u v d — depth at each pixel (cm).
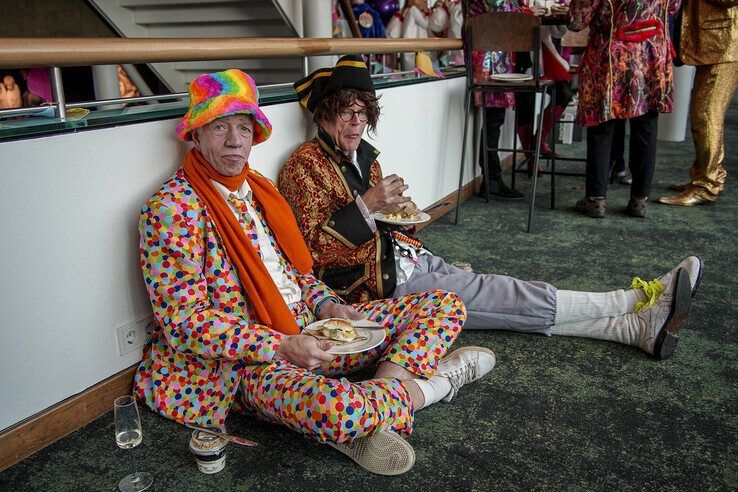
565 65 446
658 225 397
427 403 190
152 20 519
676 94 665
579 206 427
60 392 177
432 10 523
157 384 187
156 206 170
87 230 175
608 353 235
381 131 324
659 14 364
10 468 166
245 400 179
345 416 157
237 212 184
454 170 433
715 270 320
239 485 162
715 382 215
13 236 157
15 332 162
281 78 519
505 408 199
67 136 165
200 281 173
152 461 171
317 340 173
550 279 310
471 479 165
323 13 372
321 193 220
